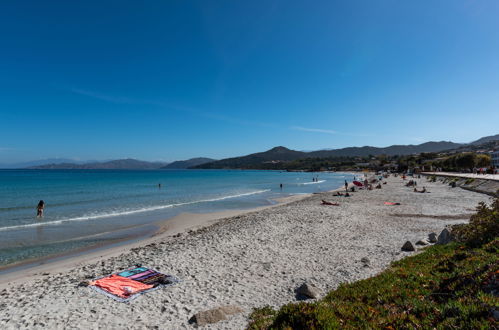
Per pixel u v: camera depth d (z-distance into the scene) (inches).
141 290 353.7
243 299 328.2
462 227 463.5
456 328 184.5
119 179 3841.0
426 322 203.2
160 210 1213.1
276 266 445.7
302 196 1813.5
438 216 890.7
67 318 288.2
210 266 449.4
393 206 1131.3
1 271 476.7
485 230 402.0
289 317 226.1
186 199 1636.3
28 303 324.8
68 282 392.5
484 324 176.6
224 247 563.5
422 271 331.0
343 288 324.5
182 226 873.5
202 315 277.4
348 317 234.1
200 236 682.2
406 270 351.3
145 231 805.2
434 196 1446.9
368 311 242.8
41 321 283.0
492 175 2215.8
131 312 299.3
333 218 879.7
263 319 262.7
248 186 2824.8
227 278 397.1
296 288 355.6
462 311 198.8
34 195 1722.4
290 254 509.7
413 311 228.5
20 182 2979.8
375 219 856.9
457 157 4020.7
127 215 1076.5
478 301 206.4
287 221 838.5
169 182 3321.9
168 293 346.6
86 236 741.9
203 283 379.2
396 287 292.4
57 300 330.6
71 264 505.4
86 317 289.7
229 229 753.0
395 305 249.6
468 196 1402.6
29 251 602.2
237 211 1180.5
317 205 1211.2
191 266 449.7
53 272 458.6
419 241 544.4
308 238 628.7
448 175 2723.9
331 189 2426.2
